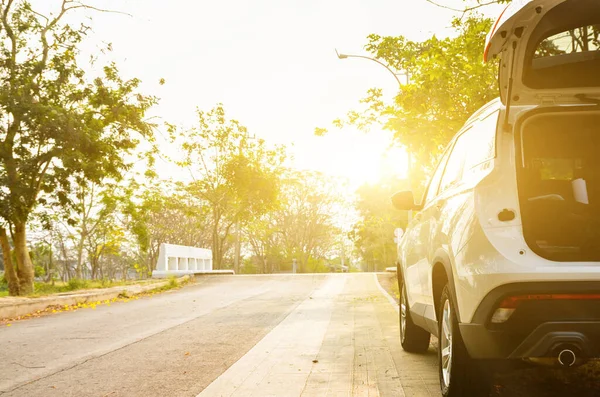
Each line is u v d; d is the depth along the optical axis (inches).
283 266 2719.0
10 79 919.0
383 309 506.9
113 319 493.4
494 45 163.2
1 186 908.0
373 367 257.8
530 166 189.8
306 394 215.2
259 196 1774.1
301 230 2507.4
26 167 912.3
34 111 900.0
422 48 504.7
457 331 176.7
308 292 746.8
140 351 322.3
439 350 200.5
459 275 167.9
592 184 198.7
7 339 390.9
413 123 487.8
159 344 344.5
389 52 541.3
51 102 968.3
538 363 185.6
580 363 190.2
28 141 922.7
